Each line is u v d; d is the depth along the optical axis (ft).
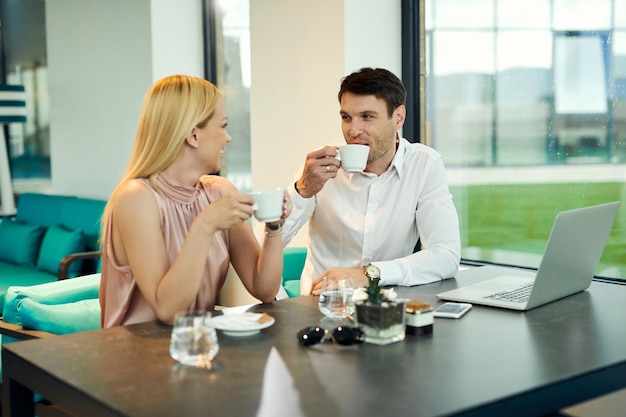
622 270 10.52
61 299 9.55
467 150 12.43
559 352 5.19
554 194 11.28
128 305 6.61
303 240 13.73
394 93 8.21
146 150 6.67
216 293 7.04
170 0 16.96
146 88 16.98
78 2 19.10
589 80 10.66
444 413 4.06
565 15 10.88
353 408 4.13
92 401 4.37
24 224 18.35
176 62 17.15
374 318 5.39
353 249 8.79
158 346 5.39
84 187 19.62
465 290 7.20
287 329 5.80
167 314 6.08
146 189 6.51
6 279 15.92
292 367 4.85
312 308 6.55
